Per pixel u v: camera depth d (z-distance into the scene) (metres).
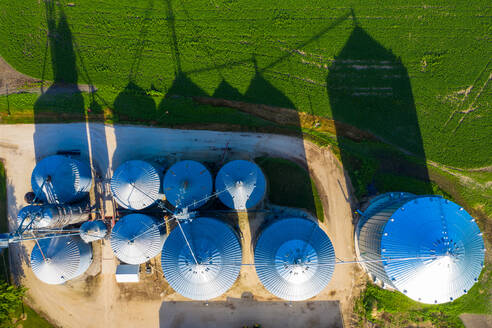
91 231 23.92
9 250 27.83
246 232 27.30
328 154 27.95
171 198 24.08
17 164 28.16
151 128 28.09
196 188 23.94
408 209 21.16
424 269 19.64
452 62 28.19
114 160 28.00
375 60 28.28
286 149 28.03
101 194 27.67
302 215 27.42
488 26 28.08
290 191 27.62
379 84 28.28
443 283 19.88
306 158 27.94
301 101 28.28
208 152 27.98
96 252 27.52
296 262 20.88
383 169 27.80
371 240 23.50
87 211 26.61
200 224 22.83
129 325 27.48
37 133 28.17
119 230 23.33
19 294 26.47
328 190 27.70
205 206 25.41
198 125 28.14
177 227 22.95
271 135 28.08
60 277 23.88
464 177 27.61
